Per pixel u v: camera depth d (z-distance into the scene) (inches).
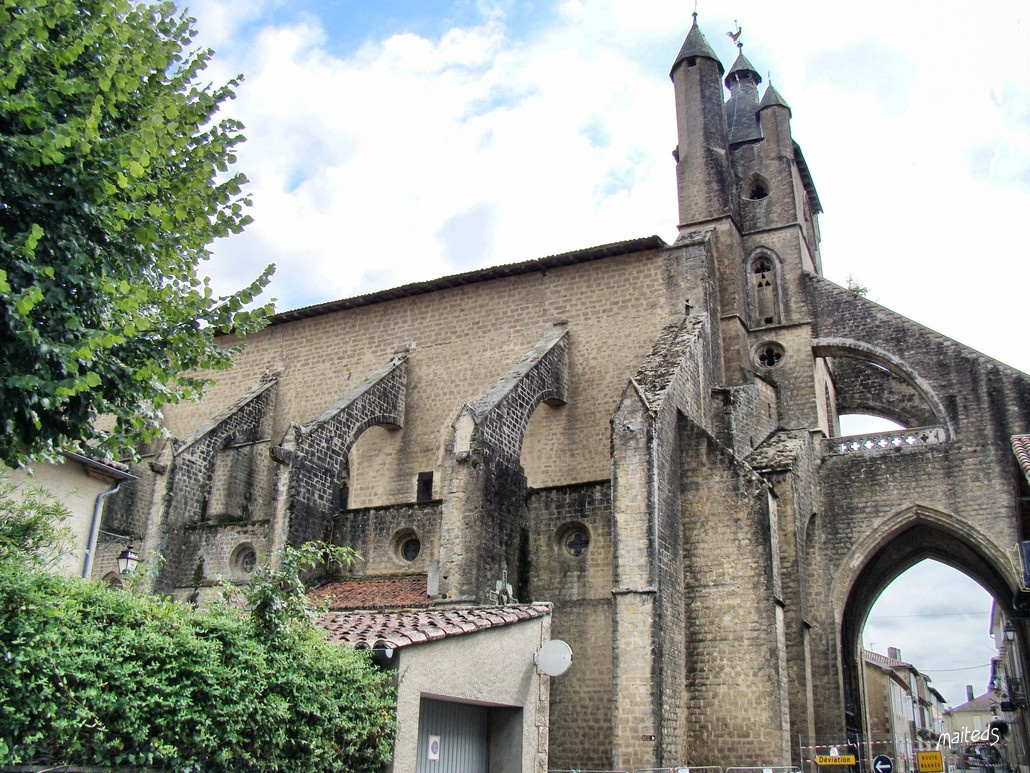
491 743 552.4
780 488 1006.4
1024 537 847.7
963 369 1115.9
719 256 1249.4
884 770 866.8
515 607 596.4
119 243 431.2
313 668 406.9
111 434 455.2
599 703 903.7
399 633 468.4
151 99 464.8
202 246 503.8
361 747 430.3
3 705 283.3
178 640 343.3
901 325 1170.6
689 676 874.8
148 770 332.8
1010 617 1175.0
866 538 1095.0
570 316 1203.2
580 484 987.3
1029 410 1065.5
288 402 1357.0
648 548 842.8
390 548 1039.6
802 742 909.2
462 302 1285.7
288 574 423.2
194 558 1111.6
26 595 297.1
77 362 389.1
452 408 1226.0
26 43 369.1
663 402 912.9
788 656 945.5
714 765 838.5
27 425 406.3
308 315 1391.5
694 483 933.2
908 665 2792.8
